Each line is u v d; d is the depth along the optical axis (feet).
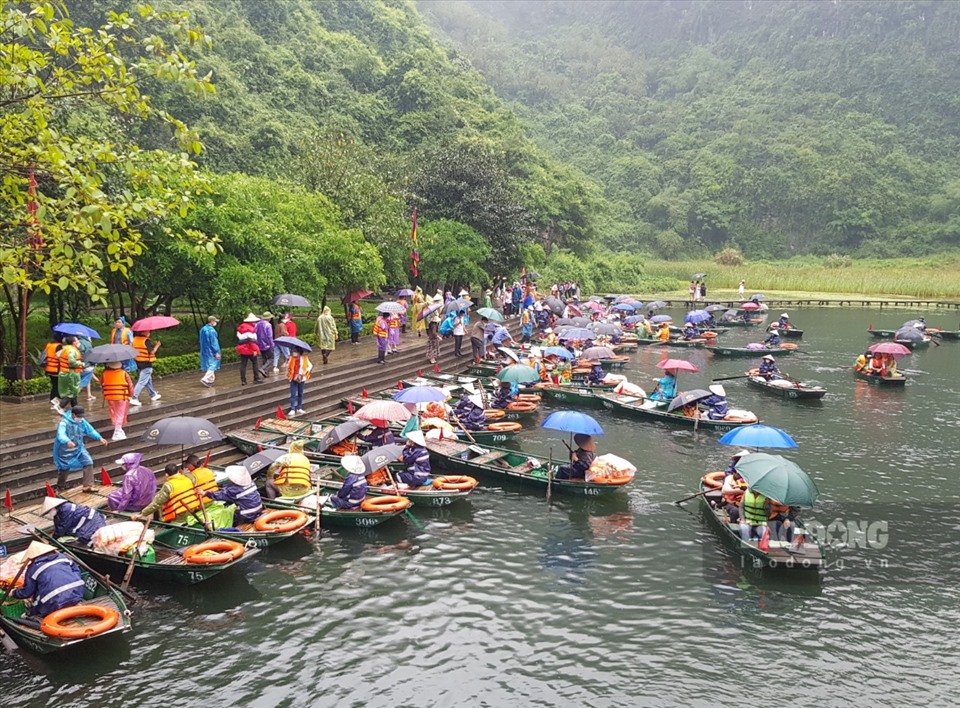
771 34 529.45
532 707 32.58
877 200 373.40
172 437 45.96
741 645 37.52
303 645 36.73
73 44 39.60
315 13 310.65
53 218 41.29
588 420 56.24
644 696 33.45
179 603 40.27
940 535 51.13
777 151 407.03
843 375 108.47
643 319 141.90
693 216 397.39
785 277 266.36
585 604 41.19
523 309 140.15
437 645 37.04
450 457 61.26
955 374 109.81
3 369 66.59
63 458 47.52
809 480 43.73
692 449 69.92
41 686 32.94
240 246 81.71
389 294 160.97
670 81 548.72
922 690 34.17
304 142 135.33
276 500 50.14
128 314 107.76
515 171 239.91
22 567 35.19
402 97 268.00
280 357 85.76
